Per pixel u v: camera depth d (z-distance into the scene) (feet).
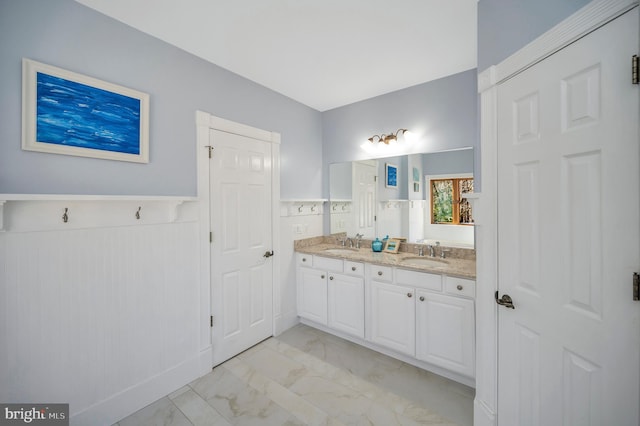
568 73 3.29
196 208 6.49
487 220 4.61
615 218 2.86
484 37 4.72
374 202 9.19
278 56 6.66
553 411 3.56
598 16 2.96
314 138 10.18
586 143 3.10
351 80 7.97
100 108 4.98
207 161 6.71
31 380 4.31
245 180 7.70
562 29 3.35
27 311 4.26
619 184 2.82
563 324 3.40
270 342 8.17
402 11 5.17
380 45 6.25
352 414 5.34
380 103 9.00
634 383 2.74
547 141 3.57
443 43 6.18
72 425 4.69
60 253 4.56
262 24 5.49
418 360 6.89
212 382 6.33
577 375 3.25
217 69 7.04
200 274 6.56
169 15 5.17
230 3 4.89
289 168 9.20
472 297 5.88
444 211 7.84
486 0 4.71
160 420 5.23
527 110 3.87
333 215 10.26
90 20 4.91
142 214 5.57
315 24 5.53
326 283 8.52
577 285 3.24
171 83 6.09
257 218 8.05
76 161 4.76
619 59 2.79
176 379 6.09
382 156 9.00
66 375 4.64
